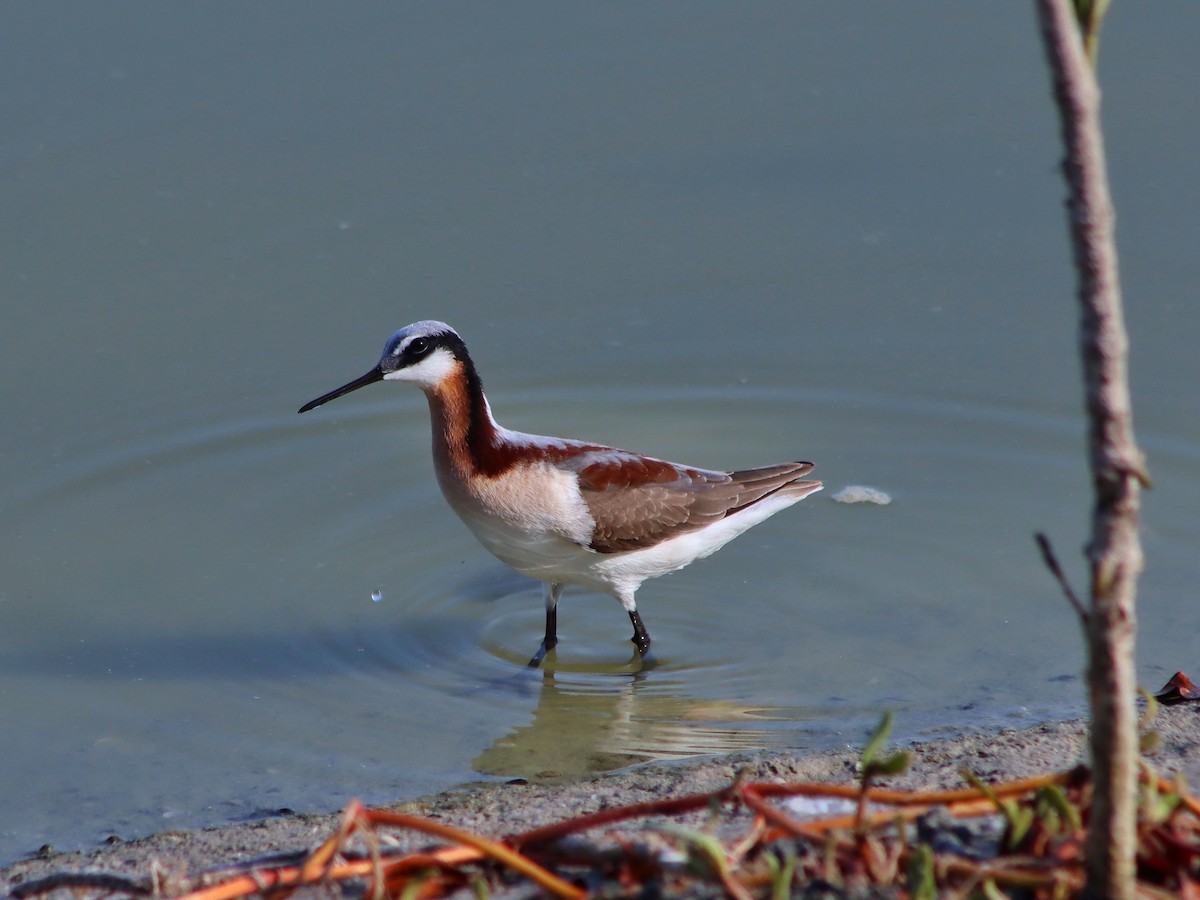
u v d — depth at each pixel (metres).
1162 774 8.98
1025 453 15.84
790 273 18.33
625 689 12.05
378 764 10.78
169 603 13.56
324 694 11.99
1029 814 6.38
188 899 6.53
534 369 17.17
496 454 12.55
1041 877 5.94
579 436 16.31
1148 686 11.26
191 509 15.21
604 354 17.36
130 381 16.84
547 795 9.96
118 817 9.99
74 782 10.55
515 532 12.62
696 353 17.36
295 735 11.28
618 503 12.58
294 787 10.42
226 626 13.19
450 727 11.43
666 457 15.95
